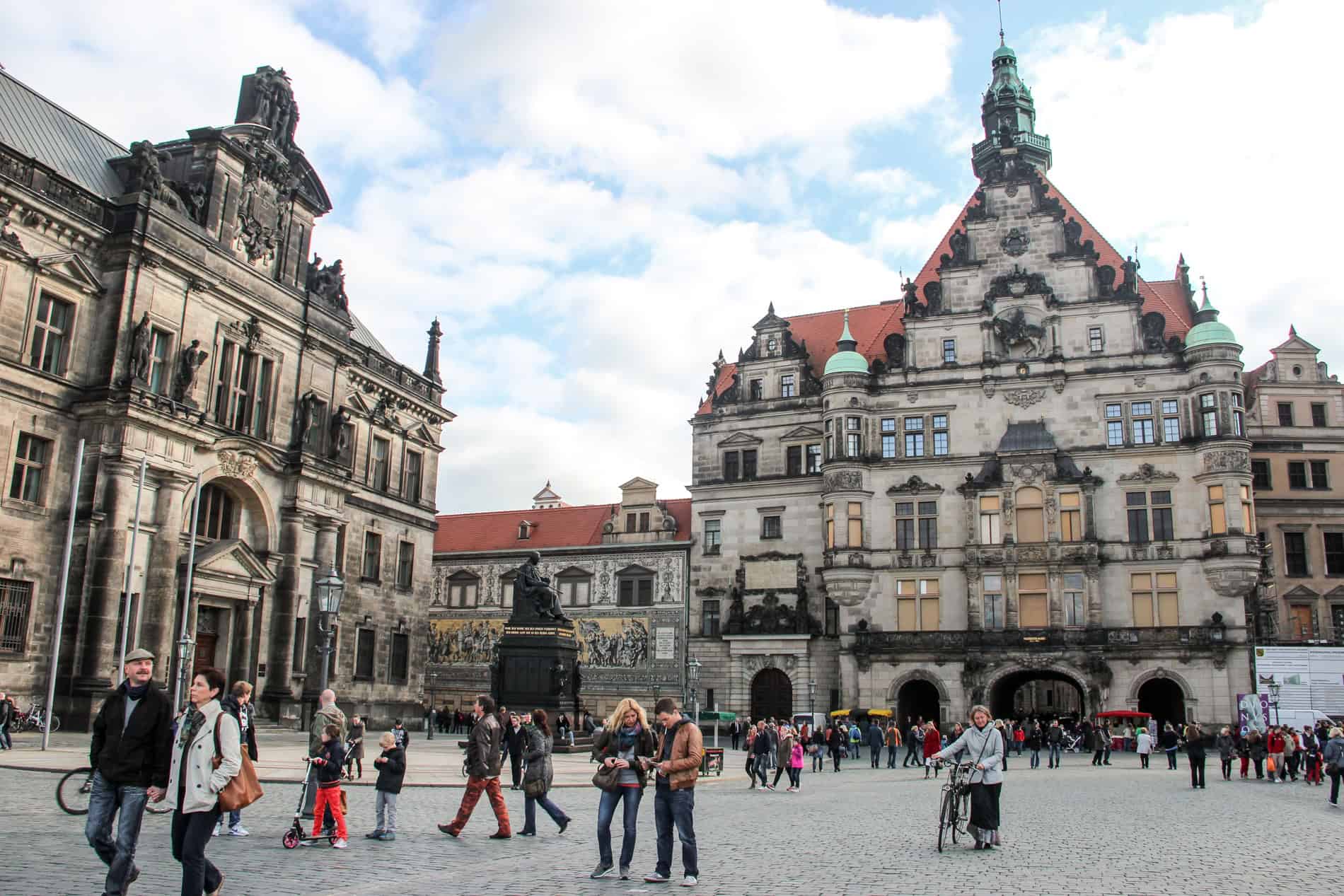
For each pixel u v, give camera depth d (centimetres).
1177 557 6962
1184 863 1758
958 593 7312
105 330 4841
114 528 4634
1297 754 4447
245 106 6025
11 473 4453
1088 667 6900
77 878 1418
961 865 1708
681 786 1508
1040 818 2548
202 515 5381
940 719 7138
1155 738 6581
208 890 1254
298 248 6166
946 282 7844
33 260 4569
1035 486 7281
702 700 8131
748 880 1541
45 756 3384
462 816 2009
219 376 5447
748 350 8619
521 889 1446
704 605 8312
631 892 1427
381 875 1548
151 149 5144
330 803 1806
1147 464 7150
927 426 7619
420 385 7362
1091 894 1432
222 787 1166
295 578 5759
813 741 6275
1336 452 8088
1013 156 8025
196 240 5297
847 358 7762
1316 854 1912
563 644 4812
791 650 7850
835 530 7538
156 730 1205
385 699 6719
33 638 4484
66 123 5434
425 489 7388
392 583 6881
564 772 3759
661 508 8725
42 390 4594
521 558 9050
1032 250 7725
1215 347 7056
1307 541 7969
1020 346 7594
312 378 6153
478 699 2070
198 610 5303
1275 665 6531
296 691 5747
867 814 2689
